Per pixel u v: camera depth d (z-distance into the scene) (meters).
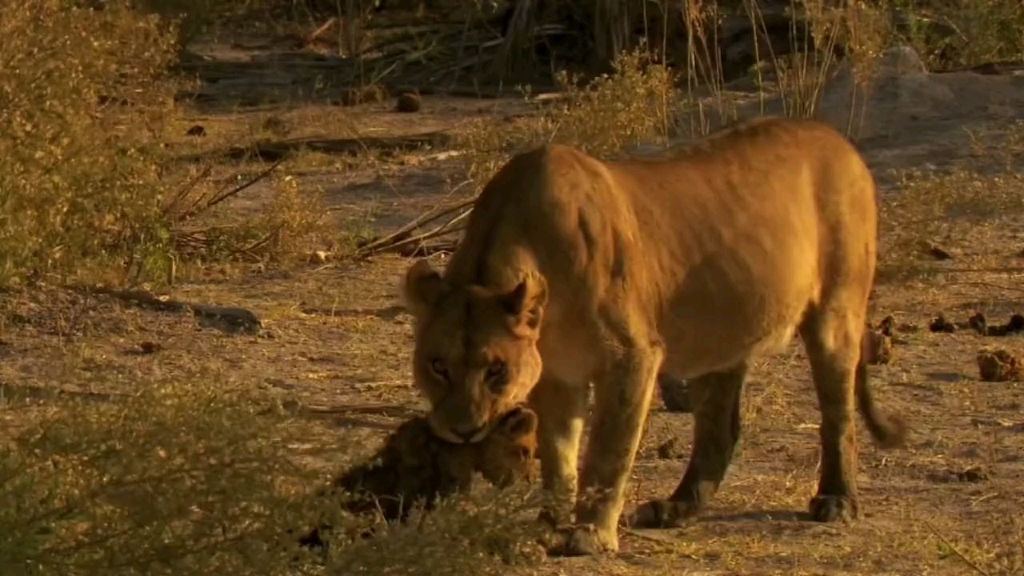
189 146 25.84
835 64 26.30
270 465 7.63
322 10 40.09
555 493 8.16
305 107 31.23
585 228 9.66
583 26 34.16
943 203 18.89
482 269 9.45
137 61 19.03
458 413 8.99
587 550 9.80
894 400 13.88
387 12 38.88
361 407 13.33
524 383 9.19
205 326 15.70
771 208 10.59
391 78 34.41
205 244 19.06
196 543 7.59
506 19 35.31
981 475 11.73
